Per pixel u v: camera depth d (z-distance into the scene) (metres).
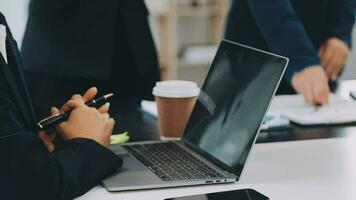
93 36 2.20
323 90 1.78
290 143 1.43
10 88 1.14
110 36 2.20
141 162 1.24
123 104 1.94
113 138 1.46
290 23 1.90
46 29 2.24
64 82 2.24
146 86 2.24
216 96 1.34
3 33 1.22
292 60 1.84
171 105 1.47
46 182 0.99
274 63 1.16
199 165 1.21
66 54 2.21
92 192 1.07
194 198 1.02
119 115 1.77
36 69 2.24
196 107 1.42
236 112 1.23
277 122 1.57
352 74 2.03
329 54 2.03
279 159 1.29
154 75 2.27
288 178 1.15
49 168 1.01
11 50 1.24
